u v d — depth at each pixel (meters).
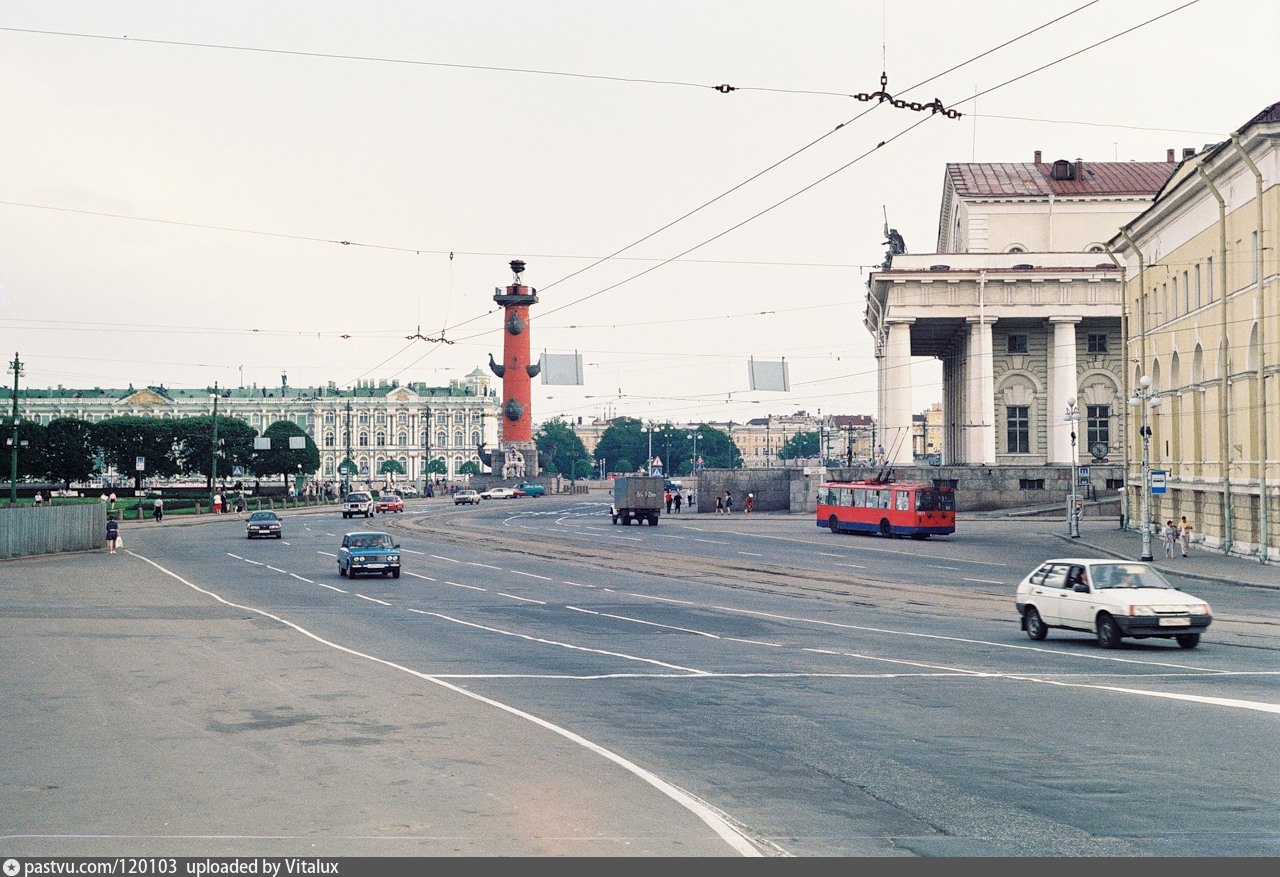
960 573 44.34
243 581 42.00
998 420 87.62
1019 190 89.62
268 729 14.28
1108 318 83.81
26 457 138.25
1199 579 41.06
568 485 174.50
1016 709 15.68
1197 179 50.06
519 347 148.50
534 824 9.81
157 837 9.36
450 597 35.78
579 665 20.69
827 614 30.48
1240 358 47.06
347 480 157.12
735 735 13.99
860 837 9.49
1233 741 13.34
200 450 147.62
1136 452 65.62
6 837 9.34
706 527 79.94
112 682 18.36
